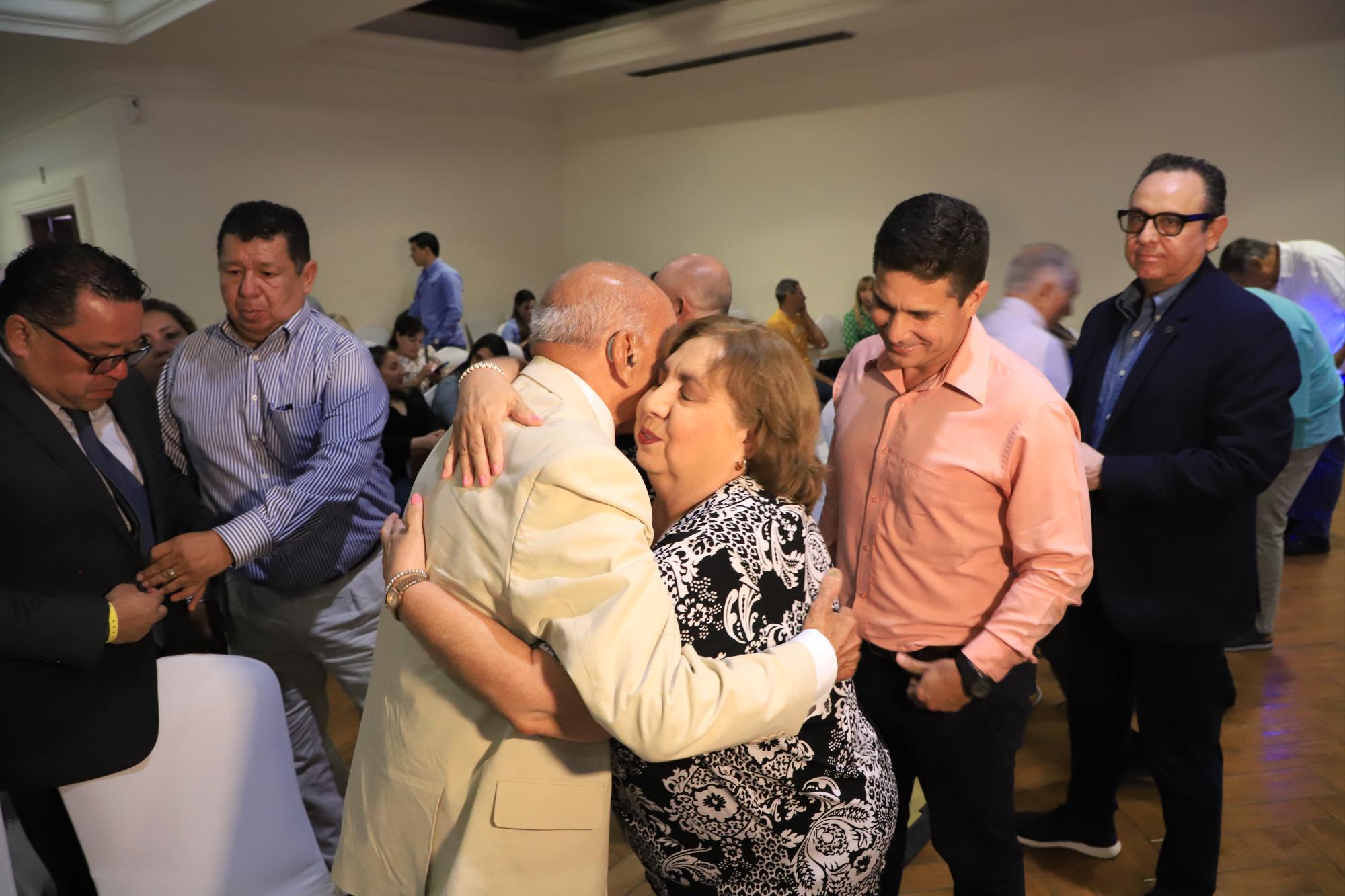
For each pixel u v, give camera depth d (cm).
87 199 724
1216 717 186
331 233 800
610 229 936
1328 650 320
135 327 147
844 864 107
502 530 94
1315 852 216
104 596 144
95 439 156
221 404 202
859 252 756
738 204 830
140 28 582
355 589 211
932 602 152
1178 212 179
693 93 839
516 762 98
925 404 150
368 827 108
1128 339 196
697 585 97
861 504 160
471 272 909
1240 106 559
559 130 955
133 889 144
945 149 689
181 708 146
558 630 88
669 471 110
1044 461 142
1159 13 576
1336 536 429
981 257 137
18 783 137
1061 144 632
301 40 629
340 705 307
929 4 602
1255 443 170
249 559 175
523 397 108
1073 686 210
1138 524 183
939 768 153
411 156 846
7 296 139
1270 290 382
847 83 734
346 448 197
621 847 228
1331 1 519
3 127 798
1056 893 206
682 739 85
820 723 104
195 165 709
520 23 794
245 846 147
